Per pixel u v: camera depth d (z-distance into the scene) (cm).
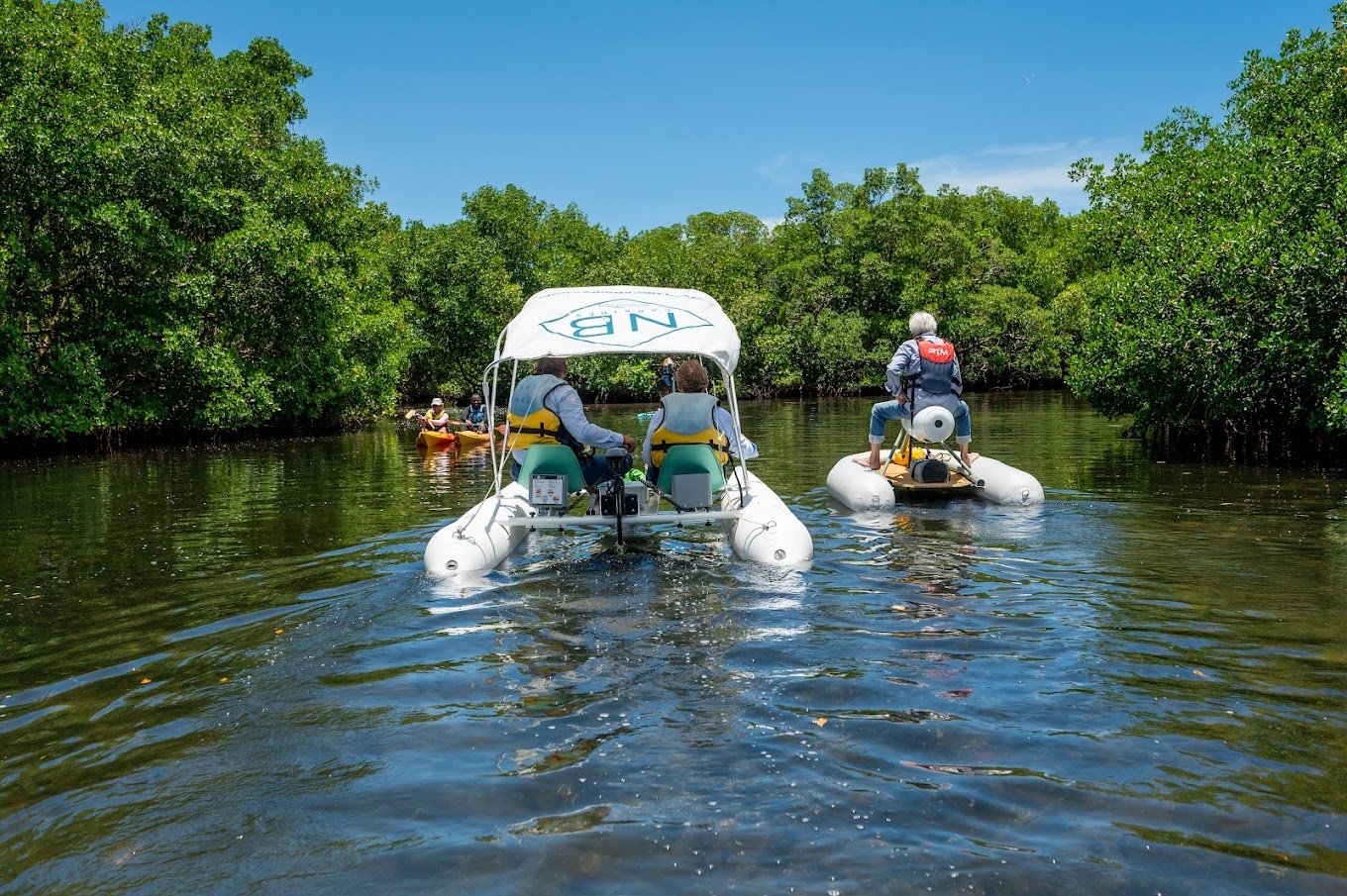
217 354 2080
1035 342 4794
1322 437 1214
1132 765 300
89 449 1945
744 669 397
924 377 911
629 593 532
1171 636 438
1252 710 345
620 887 237
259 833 270
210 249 2080
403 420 3238
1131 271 1453
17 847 265
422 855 254
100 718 363
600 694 371
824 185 5378
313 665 418
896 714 346
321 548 711
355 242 2953
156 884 245
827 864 246
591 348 655
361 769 310
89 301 1992
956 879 238
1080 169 1766
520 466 735
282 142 3044
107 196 1811
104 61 2069
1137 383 1412
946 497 911
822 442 1750
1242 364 1234
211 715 363
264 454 1775
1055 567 589
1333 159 1155
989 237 5472
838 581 558
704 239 6028
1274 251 1174
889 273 5056
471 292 4016
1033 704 354
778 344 4681
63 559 692
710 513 635
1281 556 610
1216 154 1566
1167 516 782
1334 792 280
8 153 1616
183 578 613
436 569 588
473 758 315
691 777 297
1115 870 241
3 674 421
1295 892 230
